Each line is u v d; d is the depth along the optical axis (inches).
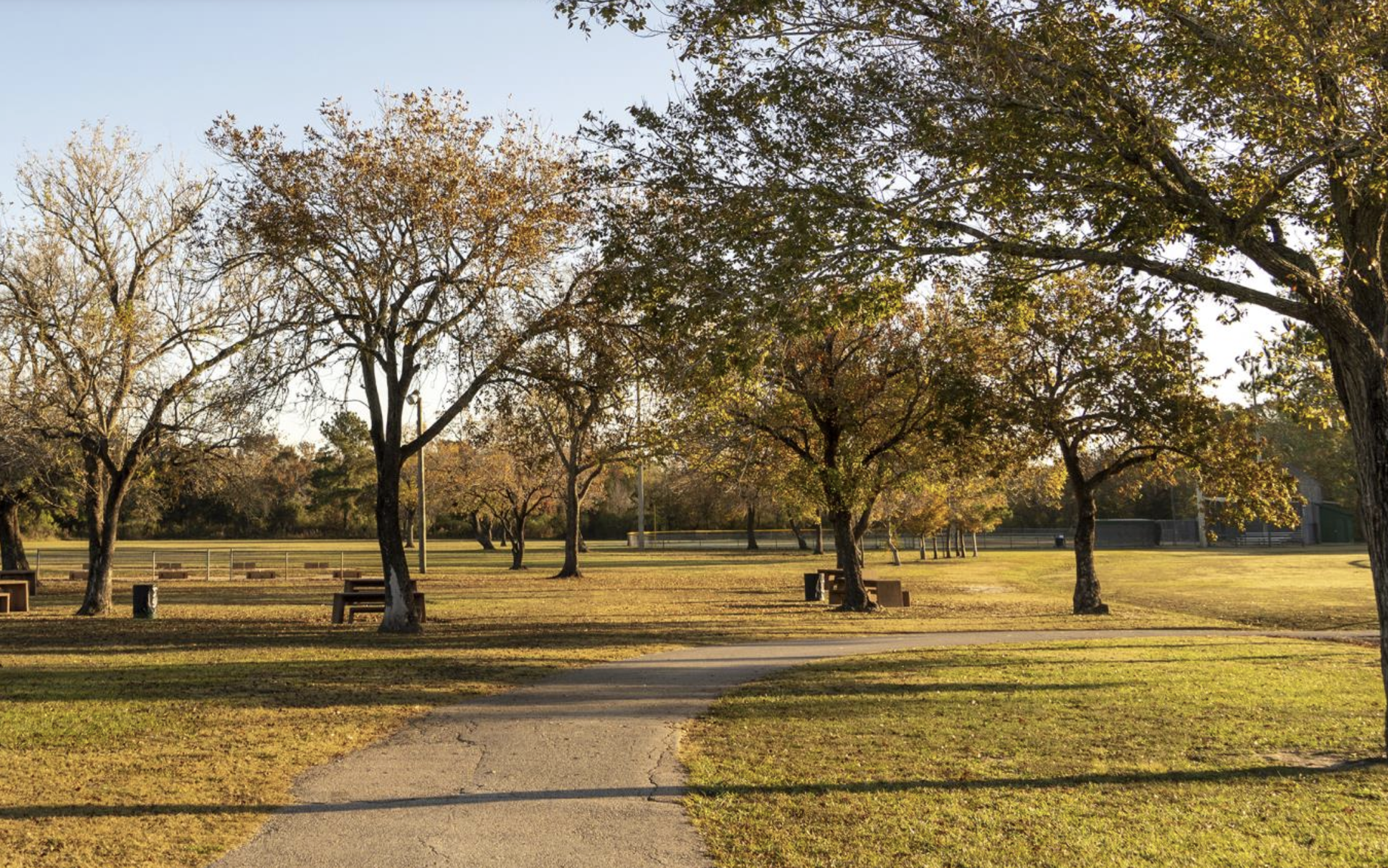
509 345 843.4
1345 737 425.1
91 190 1085.8
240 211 843.4
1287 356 582.2
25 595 1173.7
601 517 4485.7
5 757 379.2
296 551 3090.6
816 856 271.0
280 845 280.4
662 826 297.3
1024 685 564.7
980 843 280.1
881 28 448.1
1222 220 414.9
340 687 550.6
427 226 840.3
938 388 1101.1
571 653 728.3
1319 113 408.5
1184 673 615.2
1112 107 430.9
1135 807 318.7
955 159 464.4
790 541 3937.0
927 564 2536.9
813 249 458.3
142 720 450.6
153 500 1439.5
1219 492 1150.3
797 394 1145.4
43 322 1056.8
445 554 3139.8
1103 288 547.5
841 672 618.2
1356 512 3444.9
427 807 317.7
